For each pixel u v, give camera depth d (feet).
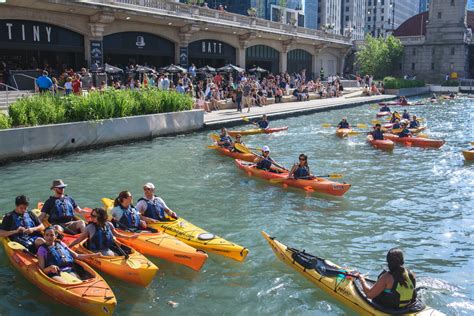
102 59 117.70
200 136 87.86
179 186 53.42
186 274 32.48
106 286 27.58
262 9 332.60
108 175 57.93
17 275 32.17
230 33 160.25
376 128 80.18
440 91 230.68
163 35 135.03
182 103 91.25
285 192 51.26
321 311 27.96
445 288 30.73
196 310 28.25
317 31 213.66
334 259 34.91
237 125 101.96
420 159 68.64
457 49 250.57
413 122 94.22
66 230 34.65
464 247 37.14
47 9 104.12
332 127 101.55
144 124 81.92
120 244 32.68
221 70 137.28
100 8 109.29
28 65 105.50
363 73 248.11
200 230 36.37
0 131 61.21
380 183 55.31
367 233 39.91
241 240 38.19
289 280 31.48
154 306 28.58
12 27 100.89
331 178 57.31
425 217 43.70
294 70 207.72
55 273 28.68
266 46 184.96
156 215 37.83
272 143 81.97
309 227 41.04
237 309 28.40
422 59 259.60
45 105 69.46
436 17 253.85
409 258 35.17
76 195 49.62
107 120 75.31
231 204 47.14
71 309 27.94
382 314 25.38
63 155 69.05
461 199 48.98
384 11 537.65
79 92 86.28
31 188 51.80
